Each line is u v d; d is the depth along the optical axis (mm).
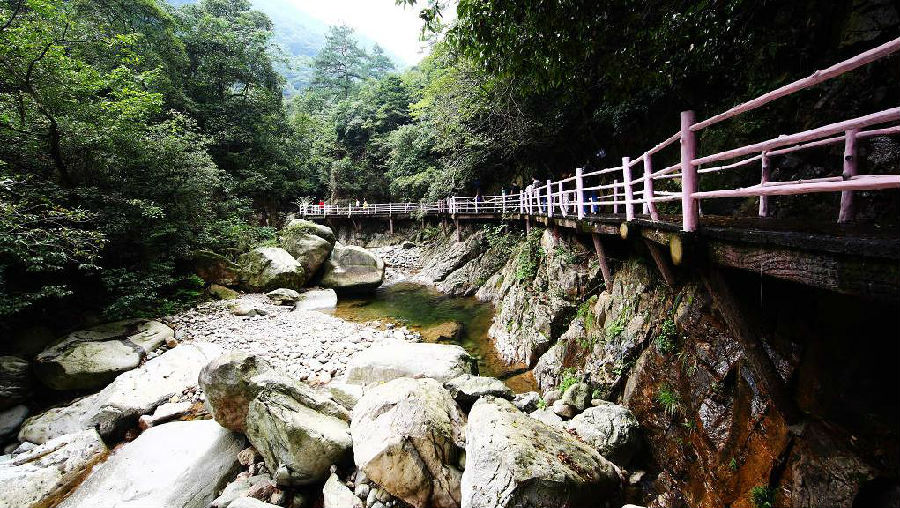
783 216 5414
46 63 8391
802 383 2803
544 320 8000
